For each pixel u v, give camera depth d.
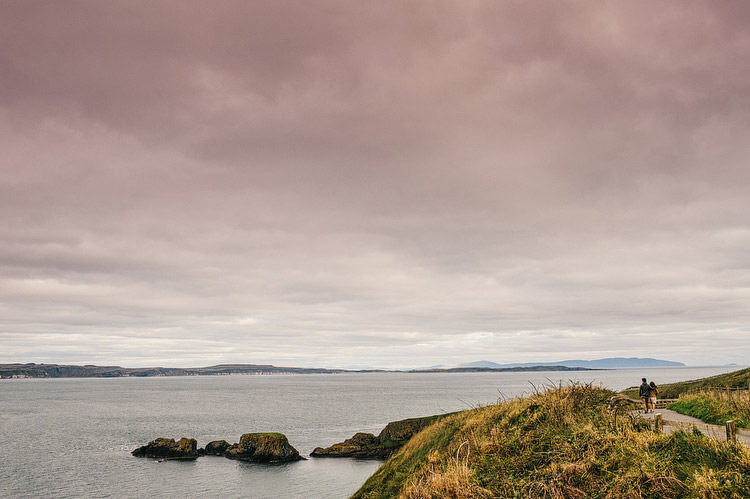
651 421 13.64
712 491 7.74
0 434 70.94
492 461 12.76
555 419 14.12
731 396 17.52
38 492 38.91
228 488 39.50
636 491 8.65
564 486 9.77
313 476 42.75
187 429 74.25
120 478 43.00
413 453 20.92
